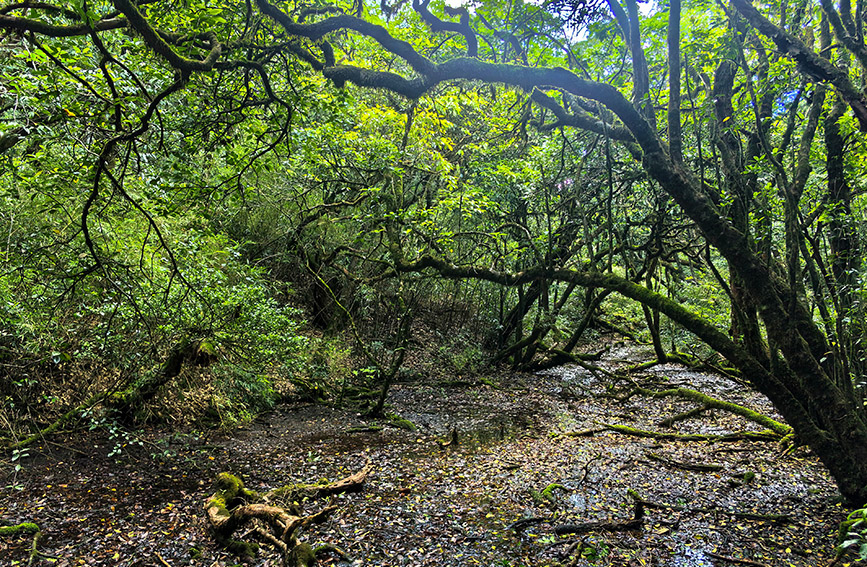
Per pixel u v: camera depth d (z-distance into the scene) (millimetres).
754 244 6398
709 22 8289
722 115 6812
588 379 15555
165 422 9359
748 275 5988
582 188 10953
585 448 9359
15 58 5633
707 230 6137
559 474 8031
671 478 7781
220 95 6023
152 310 7930
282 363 11258
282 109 6156
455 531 6219
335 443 9656
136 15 3682
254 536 5598
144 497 6980
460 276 10492
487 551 5781
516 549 5816
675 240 12781
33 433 7910
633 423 11047
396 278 14641
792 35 5910
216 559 5500
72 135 5852
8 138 6066
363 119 11734
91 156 5676
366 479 7816
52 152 6523
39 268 6961
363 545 5867
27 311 7270
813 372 5793
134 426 8945
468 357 16172
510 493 7316
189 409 9805
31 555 5363
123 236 8344
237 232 13398
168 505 6777
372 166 11609
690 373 15445
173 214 6660
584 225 9070
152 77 6031
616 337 21391
